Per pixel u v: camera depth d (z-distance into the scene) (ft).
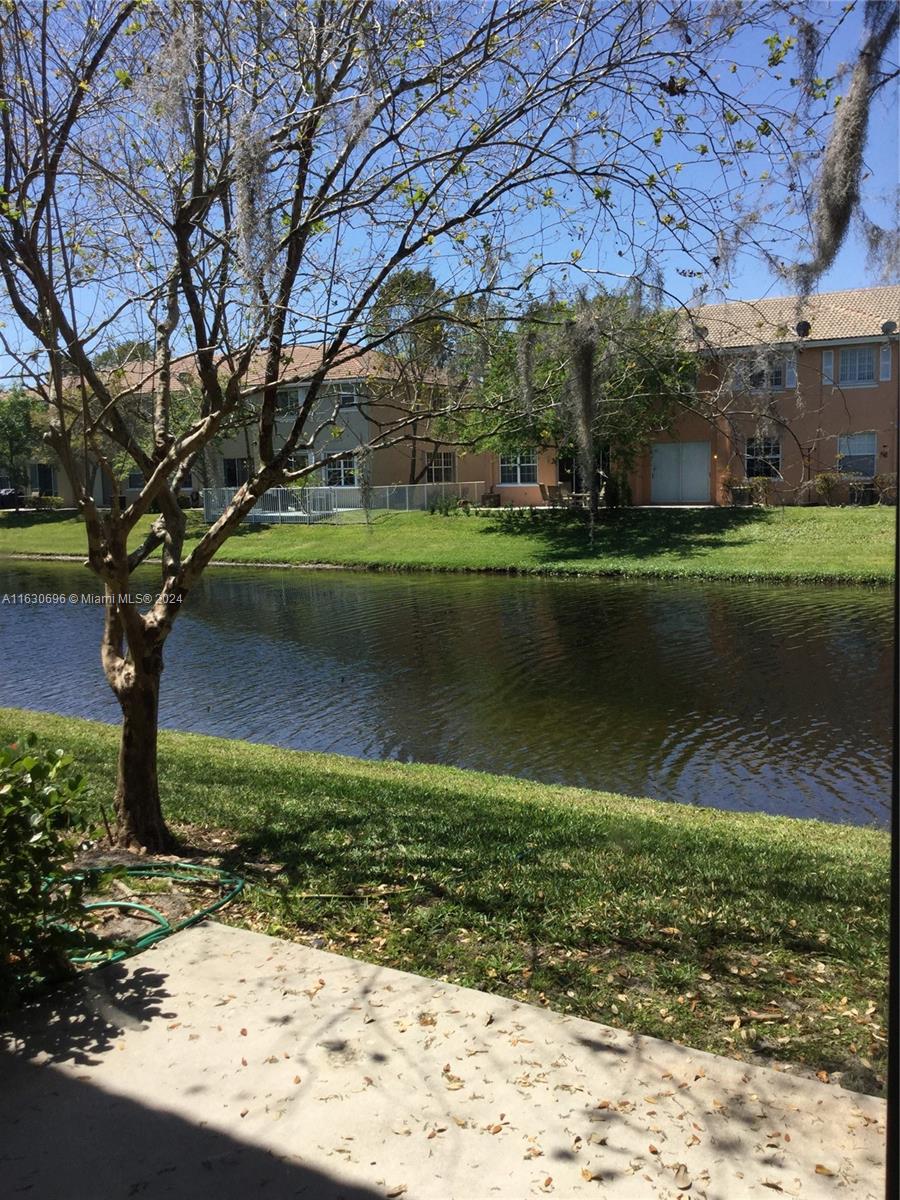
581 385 16.28
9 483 183.11
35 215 16.22
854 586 74.38
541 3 16.14
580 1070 10.71
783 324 16.08
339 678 47.11
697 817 24.04
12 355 17.39
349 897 16.06
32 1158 9.41
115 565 18.15
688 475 112.06
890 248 11.35
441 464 128.98
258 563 105.60
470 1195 8.79
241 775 26.66
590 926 14.60
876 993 12.49
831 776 29.99
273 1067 10.88
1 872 11.70
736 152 16.30
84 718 40.70
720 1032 11.57
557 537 102.01
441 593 79.41
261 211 16.40
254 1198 8.80
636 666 47.47
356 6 16.58
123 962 13.58
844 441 88.22
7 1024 11.94
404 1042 11.34
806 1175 8.96
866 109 11.06
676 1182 8.91
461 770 30.17
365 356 21.29
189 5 17.25
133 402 22.06
